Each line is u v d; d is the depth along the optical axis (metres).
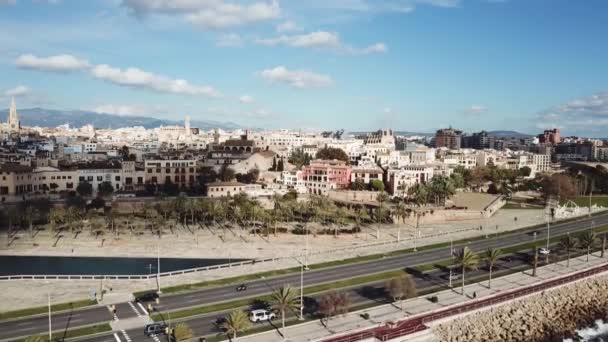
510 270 180.62
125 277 164.25
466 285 161.00
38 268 186.25
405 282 140.88
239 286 154.25
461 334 129.25
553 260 196.25
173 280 161.12
